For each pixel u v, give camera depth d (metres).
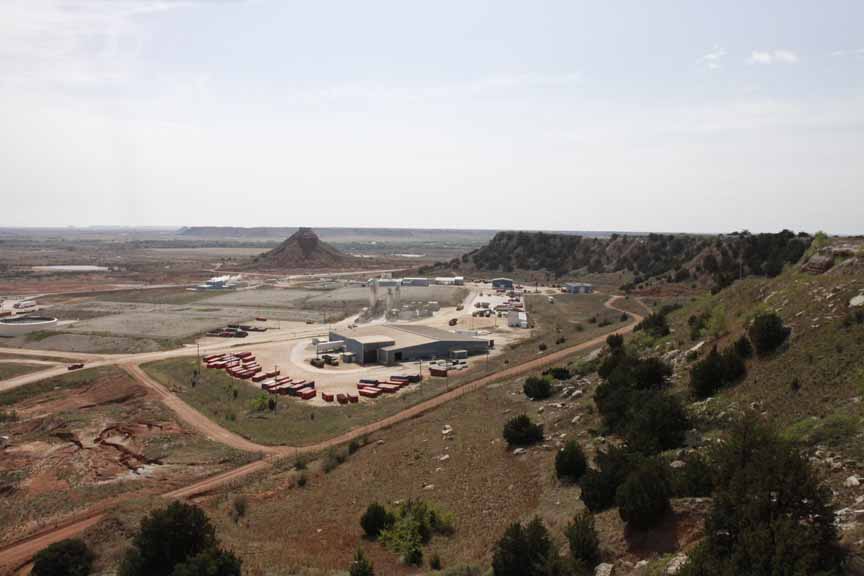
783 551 19.12
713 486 27.58
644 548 25.92
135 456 61.78
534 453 46.91
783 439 27.42
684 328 68.25
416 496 43.88
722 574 20.02
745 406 39.16
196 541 33.50
